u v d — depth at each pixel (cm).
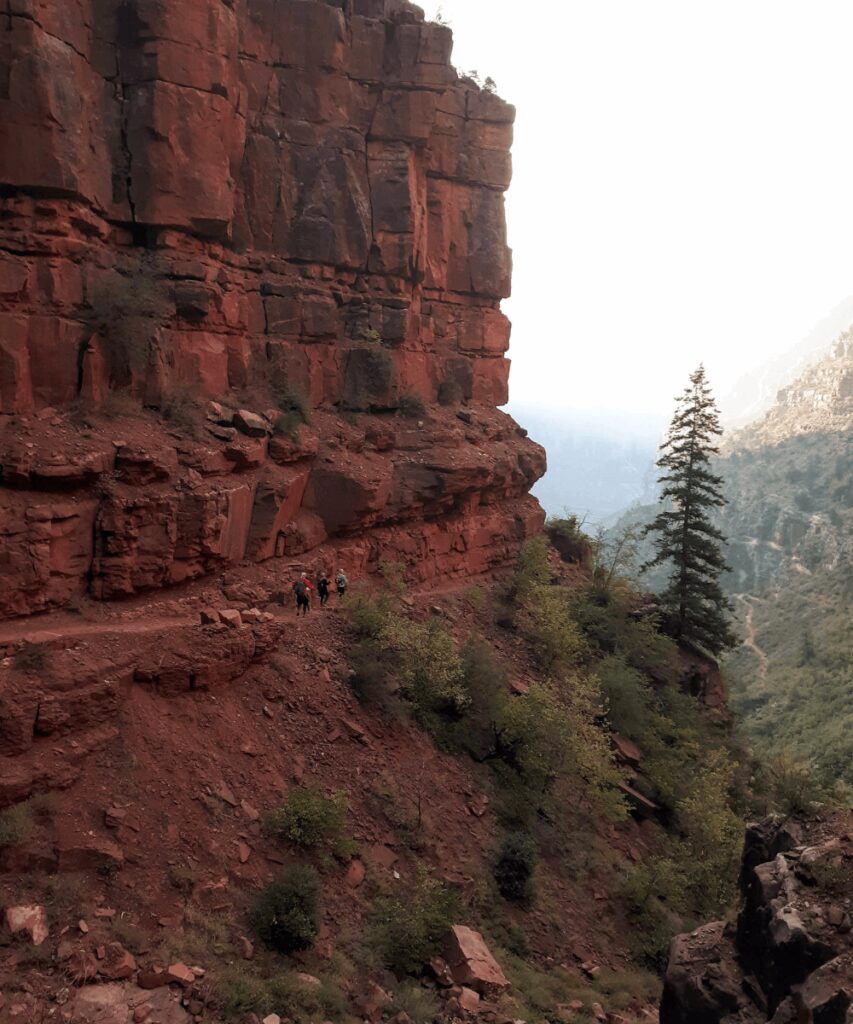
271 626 2112
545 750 2402
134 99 2384
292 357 2859
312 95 3014
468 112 3666
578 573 3869
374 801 1980
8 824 1406
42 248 2038
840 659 8075
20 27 1988
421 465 3034
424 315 3559
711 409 4012
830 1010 1065
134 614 1975
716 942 1437
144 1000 1274
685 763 2973
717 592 3838
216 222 2522
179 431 2247
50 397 2041
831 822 1454
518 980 1708
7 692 1519
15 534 1783
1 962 1242
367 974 1548
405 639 2355
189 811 1658
